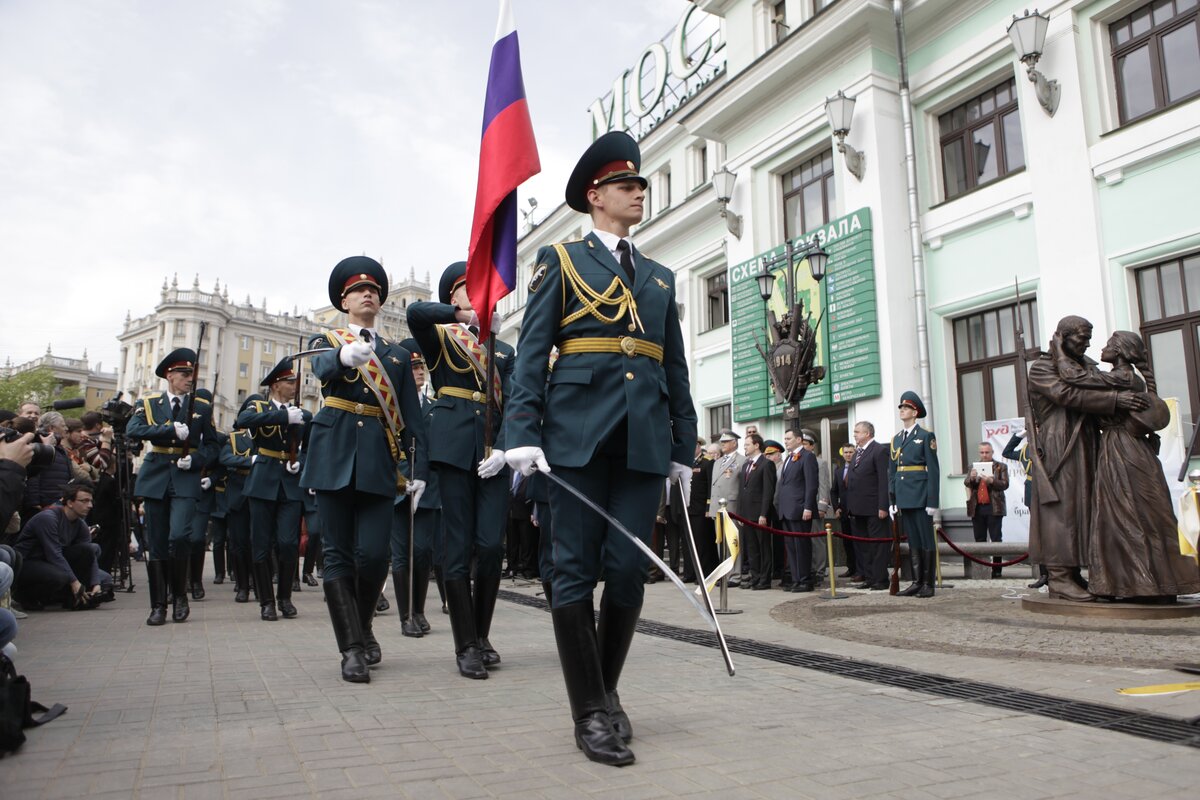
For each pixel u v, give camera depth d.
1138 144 11.33
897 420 13.72
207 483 9.40
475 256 4.25
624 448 3.29
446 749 3.09
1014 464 11.78
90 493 8.76
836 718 3.62
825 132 15.62
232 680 4.46
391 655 5.42
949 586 10.15
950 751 3.10
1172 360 11.06
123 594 10.34
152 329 70.19
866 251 14.32
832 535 9.15
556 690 4.21
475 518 5.00
